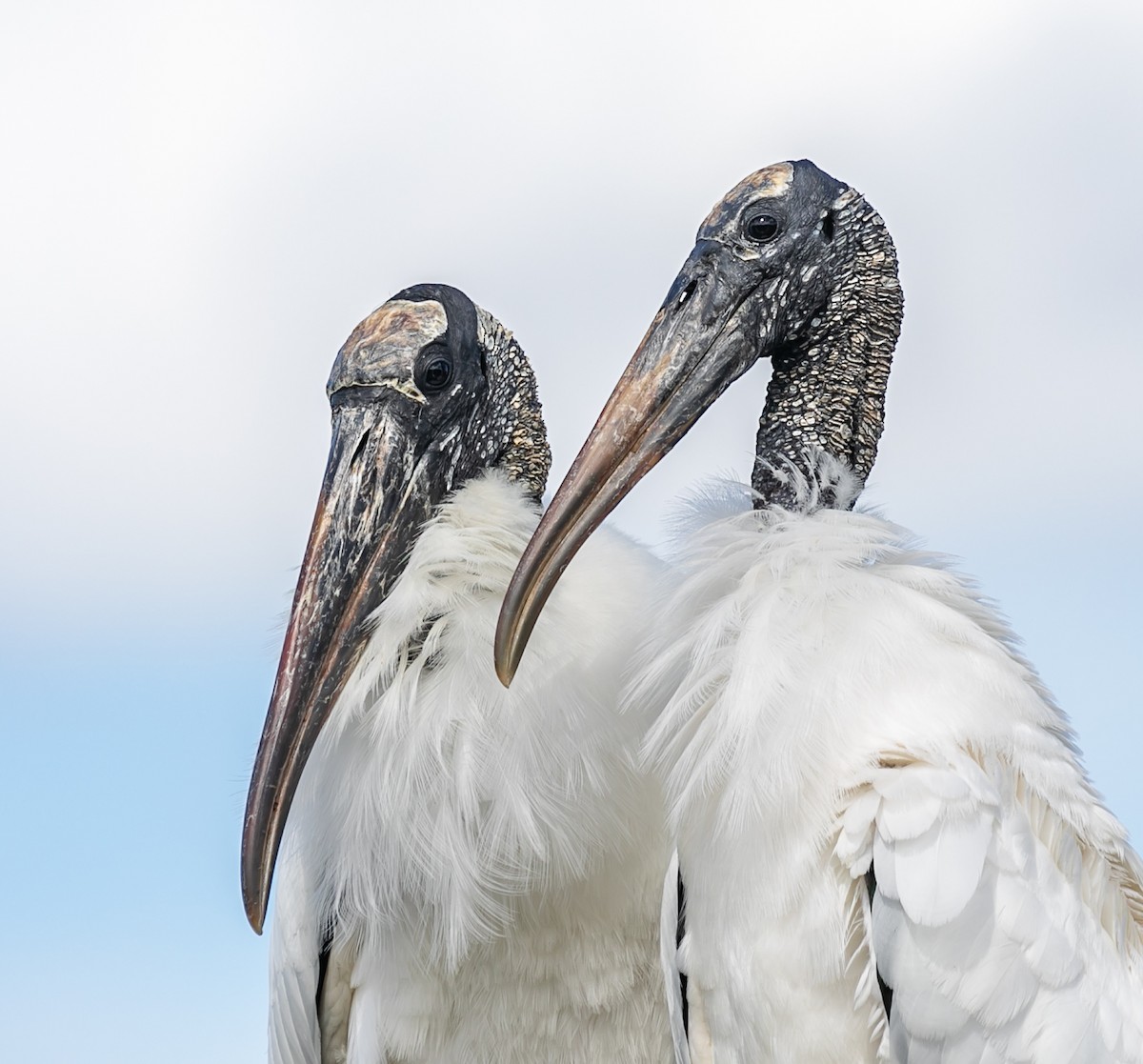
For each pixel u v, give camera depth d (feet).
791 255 28.73
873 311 29.12
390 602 28.19
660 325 28.73
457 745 27.68
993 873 24.00
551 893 28.17
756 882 25.08
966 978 23.73
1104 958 24.70
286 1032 30.14
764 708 25.23
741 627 26.05
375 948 29.07
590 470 27.71
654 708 27.53
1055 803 24.98
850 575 25.96
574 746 27.63
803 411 29.07
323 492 28.89
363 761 28.30
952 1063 23.84
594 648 28.07
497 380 30.35
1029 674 26.71
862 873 24.23
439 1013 29.12
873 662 25.16
